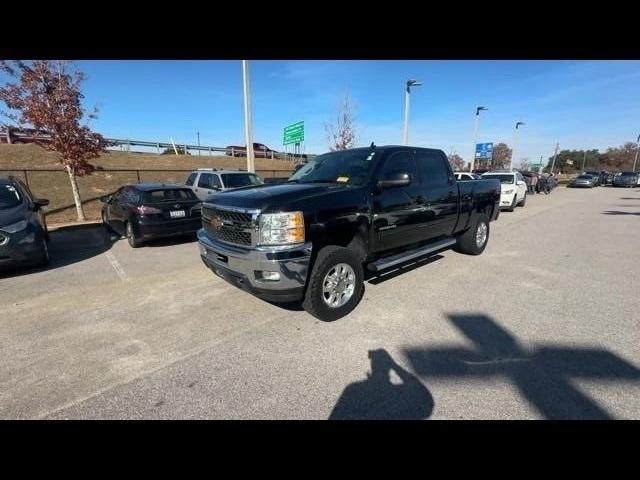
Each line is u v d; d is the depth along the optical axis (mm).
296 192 3750
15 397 2652
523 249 7449
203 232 4445
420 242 5324
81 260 6668
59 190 15031
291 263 3402
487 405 2508
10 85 9797
